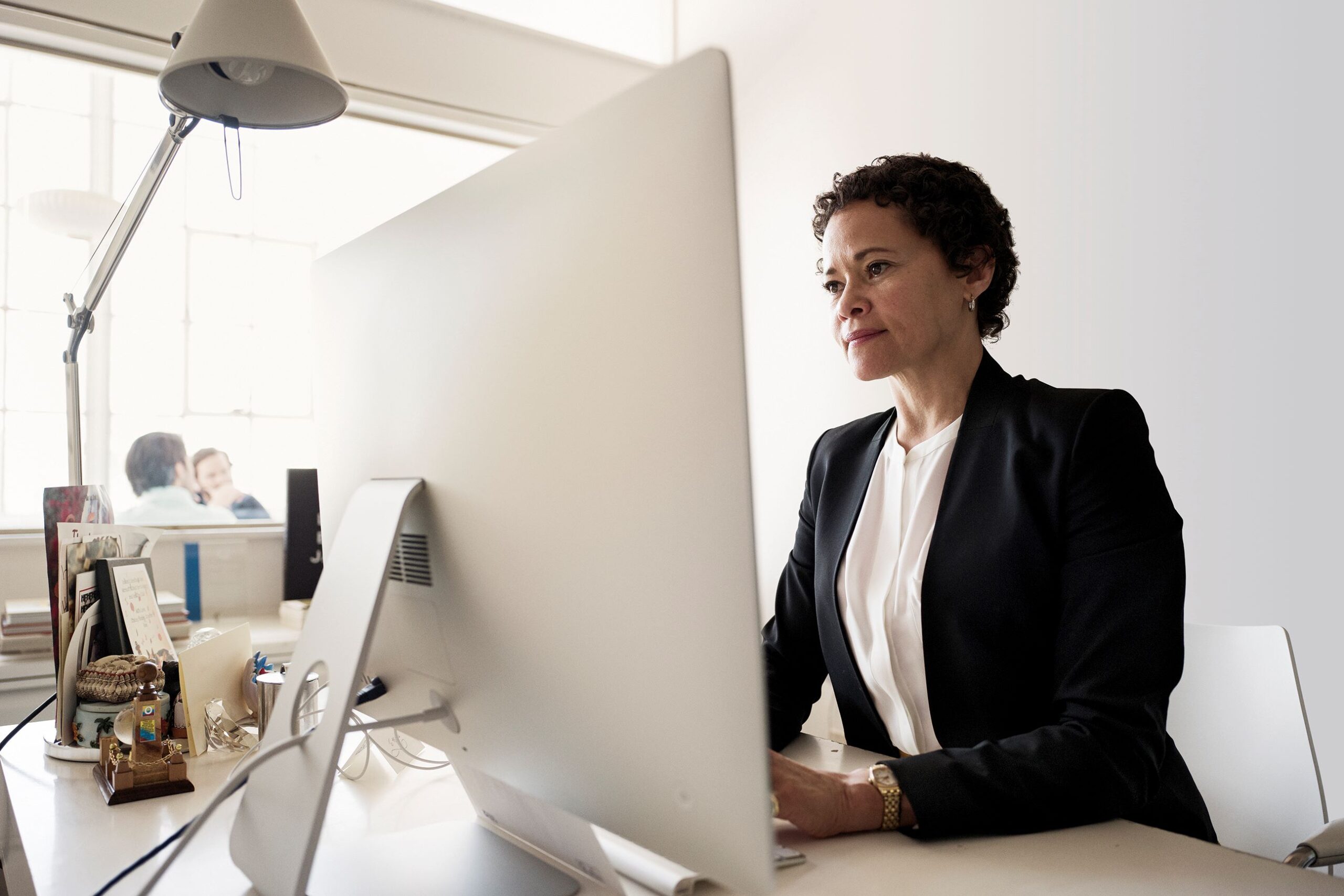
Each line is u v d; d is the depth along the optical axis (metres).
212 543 2.53
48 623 2.05
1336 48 1.59
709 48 0.45
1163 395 1.87
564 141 0.53
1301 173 1.64
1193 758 1.21
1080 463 0.97
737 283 0.45
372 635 0.61
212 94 1.36
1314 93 1.62
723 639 0.47
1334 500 1.60
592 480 0.53
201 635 1.18
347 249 0.79
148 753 0.94
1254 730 1.17
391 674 0.77
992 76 2.22
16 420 2.55
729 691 0.47
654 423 0.49
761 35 2.89
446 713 0.70
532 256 0.56
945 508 1.07
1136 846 0.75
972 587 1.02
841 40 2.64
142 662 1.04
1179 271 1.84
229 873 0.71
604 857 0.64
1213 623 1.77
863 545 1.18
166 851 0.76
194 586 2.50
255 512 2.83
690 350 0.47
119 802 0.90
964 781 0.78
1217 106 1.77
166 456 2.71
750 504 0.45
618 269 0.50
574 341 0.53
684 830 0.51
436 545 0.66
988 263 1.16
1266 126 1.69
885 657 1.11
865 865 0.71
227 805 0.89
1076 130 2.03
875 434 1.26
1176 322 1.84
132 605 1.22
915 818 0.76
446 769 0.99
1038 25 2.12
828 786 0.77
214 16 1.24
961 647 1.03
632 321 0.49
